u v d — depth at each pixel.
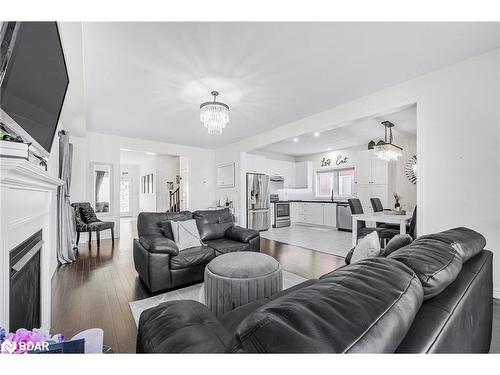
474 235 1.20
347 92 2.87
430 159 2.39
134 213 10.21
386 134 4.54
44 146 1.47
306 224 7.32
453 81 2.25
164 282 2.29
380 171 5.39
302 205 7.46
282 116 3.76
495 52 2.04
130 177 10.17
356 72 2.40
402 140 5.19
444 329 0.56
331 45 1.95
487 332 1.19
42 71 1.24
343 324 0.42
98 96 2.93
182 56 2.09
